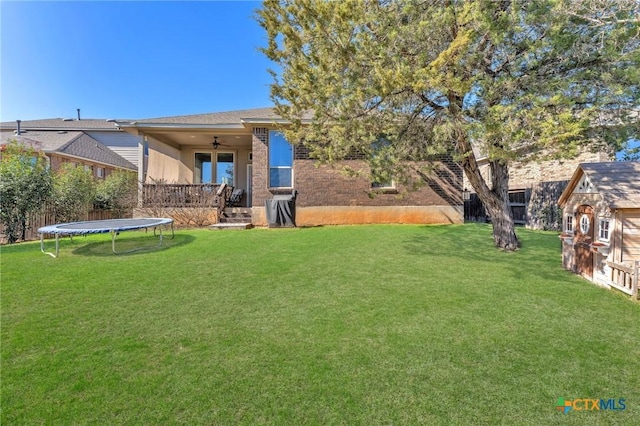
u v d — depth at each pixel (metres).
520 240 8.12
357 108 5.42
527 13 4.16
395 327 3.25
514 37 4.54
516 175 14.73
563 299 4.01
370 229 10.17
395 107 5.72
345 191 11.66
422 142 6.21
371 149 5.93
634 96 4.42
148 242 8.05
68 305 3.86
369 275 5.10
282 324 3.34
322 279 4.91
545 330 3.16
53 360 2.66
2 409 2.09
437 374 2.44
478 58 4.60
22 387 2.31
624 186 4.55
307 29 4.93
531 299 4.01
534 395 2.20
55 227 6.95
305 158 11.59
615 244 4.41
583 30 4.44
